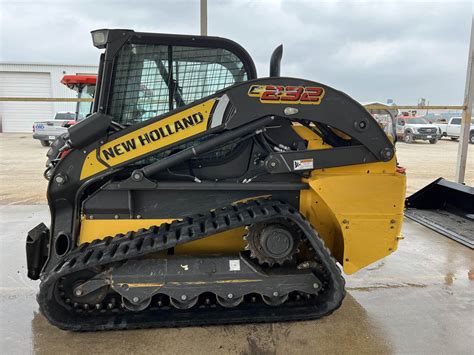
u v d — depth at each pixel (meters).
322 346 2.58
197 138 2.68
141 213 2.84
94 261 2.49
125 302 2.68
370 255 2.90
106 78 2.71
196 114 2.64
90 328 2.65
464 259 4.19
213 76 2.90
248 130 2.67
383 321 2.91
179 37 2.74
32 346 2.57
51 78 26.12
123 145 2.64
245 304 2.89
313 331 2.75
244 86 2.63
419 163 12.01
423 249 4.48
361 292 3.39
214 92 2.92
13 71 25.84
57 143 3.12
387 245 2.90
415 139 19.81
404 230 5.17
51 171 2.91
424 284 3.57
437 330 2.80
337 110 2.73
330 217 3.02
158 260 2.68
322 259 2.69
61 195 2.68
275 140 2.92
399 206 2.86
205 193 2.89
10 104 26.03
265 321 2.79
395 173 2.90
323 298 2.93
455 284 3.58
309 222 2.86
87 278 2.66
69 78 7.88
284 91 2.66
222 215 2.72
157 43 2.76
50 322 2.61
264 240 2.67
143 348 2.54
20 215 5.78
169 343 2.59
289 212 2.64
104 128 2.60
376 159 2.85
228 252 2.95
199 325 2.76
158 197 2.84
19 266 3.90
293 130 2.93
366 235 2.87
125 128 2.67
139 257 2.74
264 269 2.74
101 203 2.78
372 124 2.79
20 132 26.09
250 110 2.65
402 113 23.27
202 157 2.92
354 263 2.90
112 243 2.66
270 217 2.60
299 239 2.75
